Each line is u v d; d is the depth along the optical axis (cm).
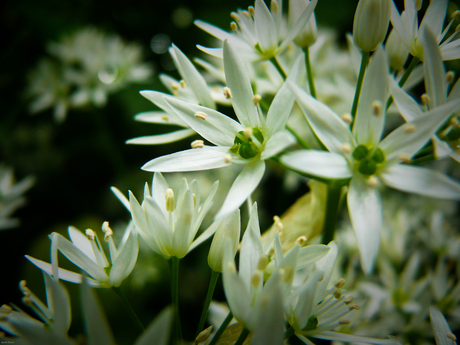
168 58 20
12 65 19
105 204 16
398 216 12
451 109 7
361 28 8
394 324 10
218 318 11
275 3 8
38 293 13
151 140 8
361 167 7
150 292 13
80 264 7
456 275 11
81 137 19
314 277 7
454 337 8
